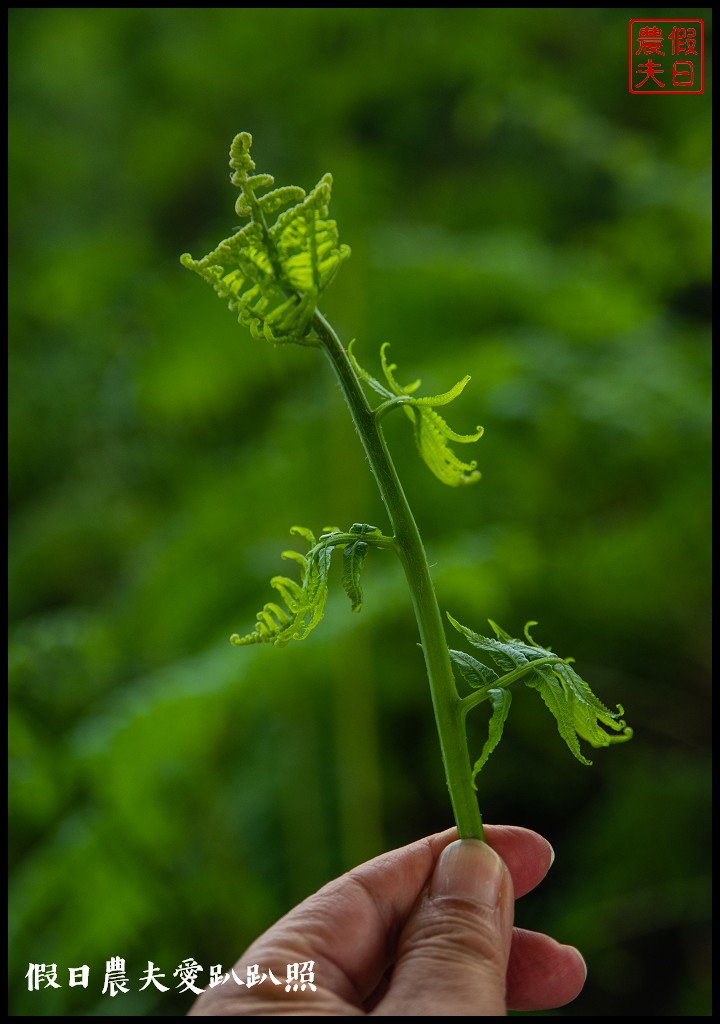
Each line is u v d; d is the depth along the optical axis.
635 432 1.03
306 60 1.20
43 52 1.47
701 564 1.12
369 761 1.02
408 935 0.53
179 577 1.11
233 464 1.21
